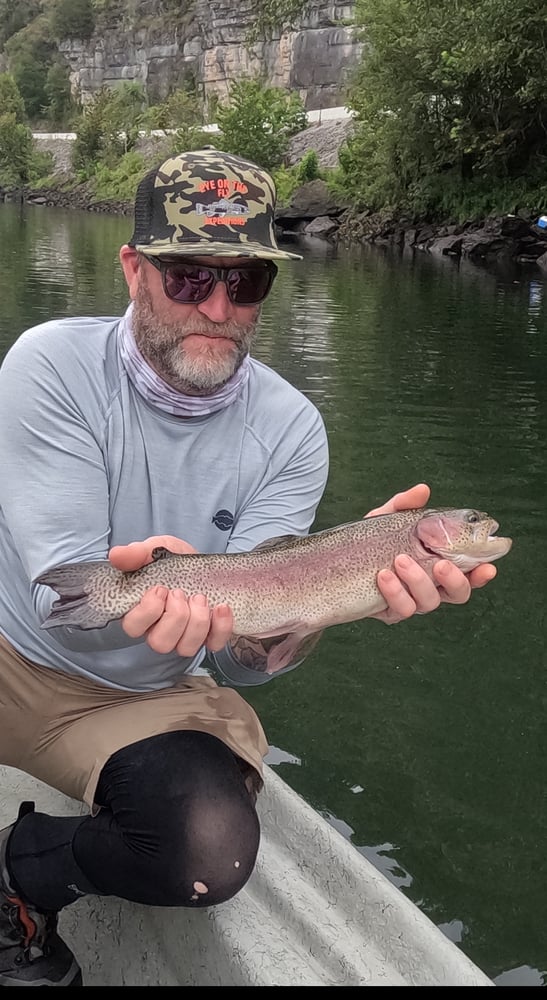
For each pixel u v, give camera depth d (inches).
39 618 33.5
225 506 37.9
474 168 507.8
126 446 36.2
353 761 60.2
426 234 531.8
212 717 35.4
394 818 54.9
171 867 31.2
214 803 31.5
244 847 31.7
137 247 35.3
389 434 133.8
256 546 36.3
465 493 109.6
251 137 827.4
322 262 411.2
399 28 522.0
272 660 36.4
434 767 59.9
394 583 34.5
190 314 35.0
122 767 33.1
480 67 477.7
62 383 35.2
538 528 99.5
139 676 36.5
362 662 72.3
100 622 31.7
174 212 35.4
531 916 47.8
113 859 31.7
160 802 31.5
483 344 213.2
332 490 108.0
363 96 595.8
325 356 189.0
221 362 35.7
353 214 601.9
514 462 122.8
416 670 71.4
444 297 298.0
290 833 39.8
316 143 828.6
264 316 240.5
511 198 502.3
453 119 514.6
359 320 242.1
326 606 35.3
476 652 74.2
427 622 78.7
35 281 289.1
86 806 42.7
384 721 64.8
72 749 34.7
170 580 33.2
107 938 36.6
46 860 32.6
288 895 35.8
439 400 155.6
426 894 49.0
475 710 66.4
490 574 36.7
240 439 38.2
